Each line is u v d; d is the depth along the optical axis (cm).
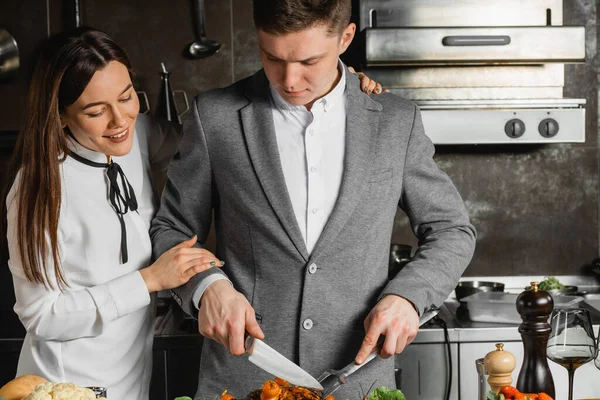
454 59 267
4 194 169
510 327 257
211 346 173
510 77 296
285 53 144
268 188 164
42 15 303
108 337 170
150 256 177
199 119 171
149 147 203
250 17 311
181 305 165
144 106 311
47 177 158
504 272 319
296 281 165
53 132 158
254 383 167
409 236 317
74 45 155
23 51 303
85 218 167
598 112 316
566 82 315
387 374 171
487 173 317
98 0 307
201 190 173
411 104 177
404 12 291
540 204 318
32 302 162
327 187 167
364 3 290
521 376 158
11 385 137
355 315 166
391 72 295
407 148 172
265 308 166
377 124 170
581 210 318
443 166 316
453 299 306
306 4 139
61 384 133
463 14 292
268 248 165
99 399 133
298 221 166
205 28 310
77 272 168
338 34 147
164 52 310
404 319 153
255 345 144
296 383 143
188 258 162
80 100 156
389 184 168
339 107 170
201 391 171
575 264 320
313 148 167
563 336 153
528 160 317
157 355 256
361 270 167
